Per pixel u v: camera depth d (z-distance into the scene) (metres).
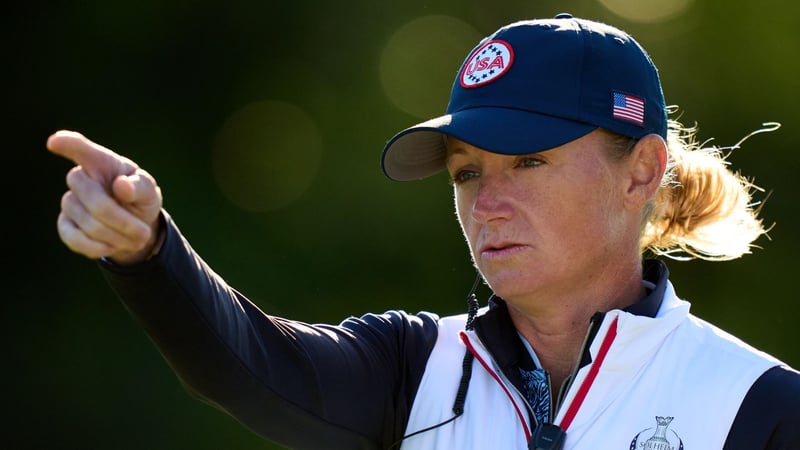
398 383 8.92
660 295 8.62
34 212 37.75
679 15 36.06
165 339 7.39
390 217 36.31
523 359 8.79
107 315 36.94
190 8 37.22
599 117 8.31
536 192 8.23
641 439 7.95
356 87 37.03
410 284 36.00
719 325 34.22
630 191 8.61
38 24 37.16
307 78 37.06
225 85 37.28
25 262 37.59
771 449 7.63
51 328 37.03
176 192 36.72
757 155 35.56
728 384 7.91
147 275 7.08
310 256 36.41
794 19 35.62
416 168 9.53
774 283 34.34
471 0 36.62
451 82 36.69
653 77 8.80
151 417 35.06
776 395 7.76
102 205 6.43
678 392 8.03
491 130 8.16
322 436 8.42
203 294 7.42
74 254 37.62
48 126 37.38
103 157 6.57
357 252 36.31
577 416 8.13
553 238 8.23
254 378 7.89
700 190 9.61
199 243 36.38
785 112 35.56
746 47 35.81
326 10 37.16
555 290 8.39
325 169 36.81
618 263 8.61
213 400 7.88
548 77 8.36
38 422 35.97
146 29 37.22
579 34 8.52
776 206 34.97
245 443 33.56
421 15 36.78
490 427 8.46
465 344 8.90
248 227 36.66
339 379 8.51
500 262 8.28
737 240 9.92
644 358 8.21
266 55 37.25
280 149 37.06
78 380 36.25
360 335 9.05
